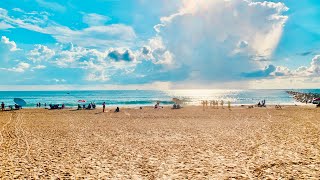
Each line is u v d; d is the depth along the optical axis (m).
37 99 142.12
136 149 18.05
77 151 17.52
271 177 11.38
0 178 11.66
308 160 14.25
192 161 14.63
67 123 33.94
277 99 129.38
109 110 55.59
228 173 12.21
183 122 34.41
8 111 53.88
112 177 11.91
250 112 49.75
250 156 15.54
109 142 20.78
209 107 64.62
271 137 22.14
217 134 24.19
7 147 18.72
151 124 32.50
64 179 11.63
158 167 13.50
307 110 53.88
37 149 18.14
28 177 11.88
